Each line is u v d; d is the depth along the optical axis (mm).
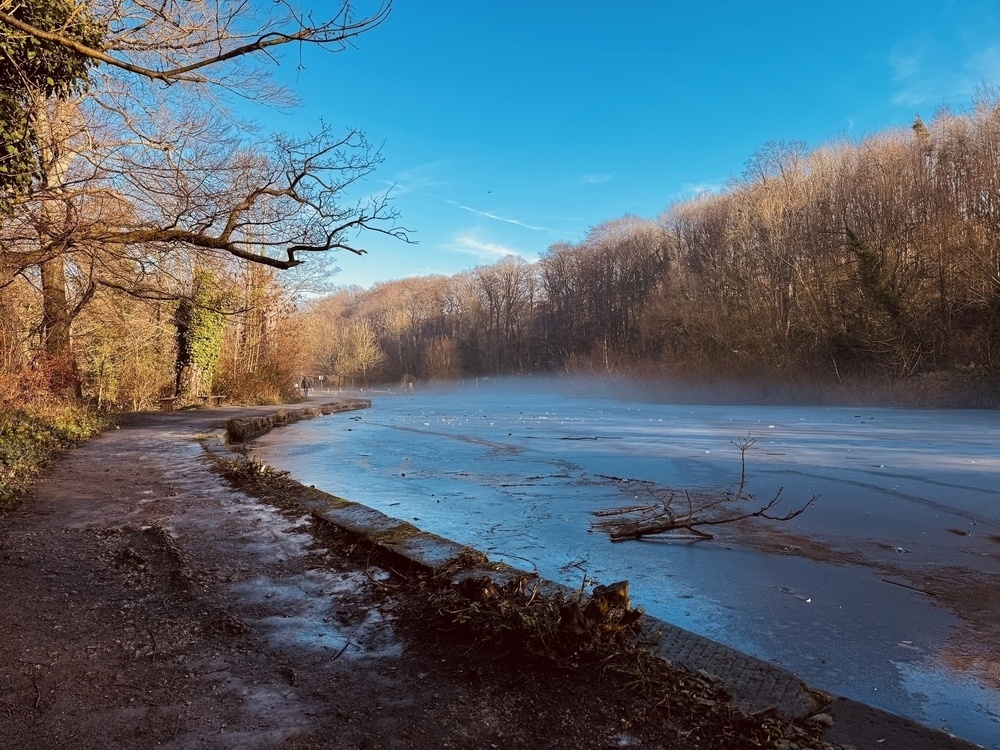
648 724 2156
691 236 54531
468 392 68250
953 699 2818
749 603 4043
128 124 7379
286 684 2484
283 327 29281
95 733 2123
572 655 2584
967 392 22297
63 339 13648
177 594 3498
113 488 6566
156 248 8023
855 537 5676
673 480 8695
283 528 4938
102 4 6809
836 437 13969
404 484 8461
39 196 6844
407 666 2631
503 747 2047
